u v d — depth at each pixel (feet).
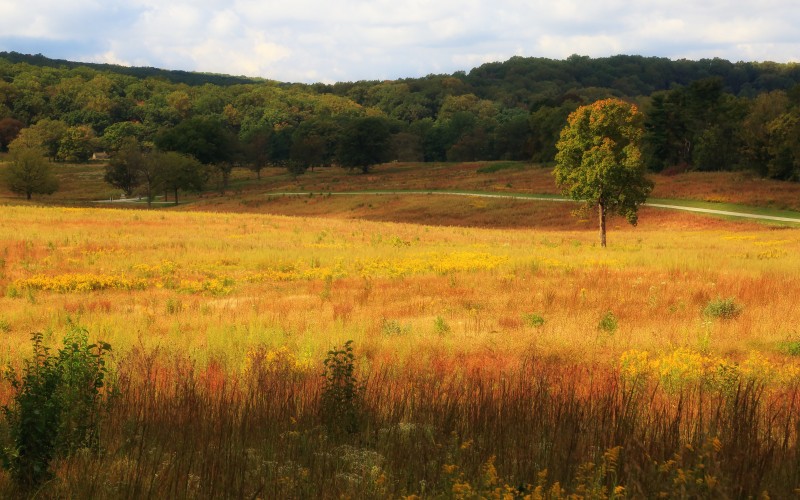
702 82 367.45
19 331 54.49
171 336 48.85
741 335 47.06
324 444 22.50
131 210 205.46
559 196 304.30
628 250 134.21
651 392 30.19
